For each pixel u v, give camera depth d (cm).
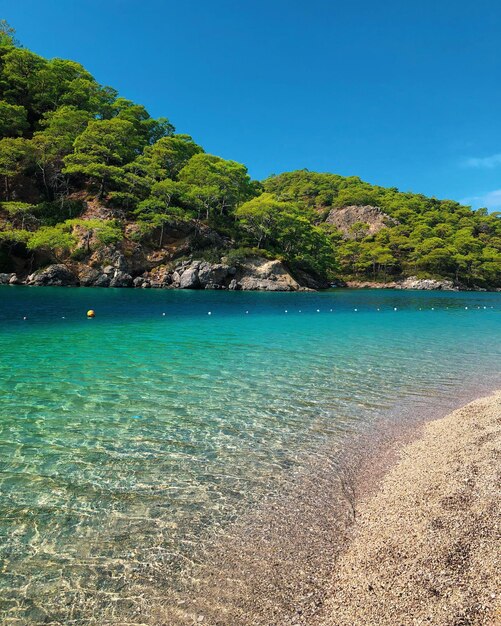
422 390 1497
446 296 8531
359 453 967
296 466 895
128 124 8594
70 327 2689
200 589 526
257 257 8838
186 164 10038
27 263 6738
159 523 670
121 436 1016
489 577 505
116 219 7681
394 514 690
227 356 1975
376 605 486
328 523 681
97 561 575
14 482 780
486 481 749
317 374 1686
